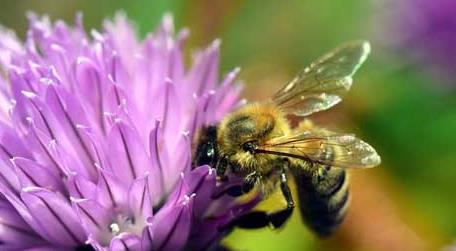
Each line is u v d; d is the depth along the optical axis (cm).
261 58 19
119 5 19
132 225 11
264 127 11
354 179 17
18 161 11
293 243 16
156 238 11
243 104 12
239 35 19
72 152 11
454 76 18
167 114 11
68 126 11
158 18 18
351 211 17
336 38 19
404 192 17
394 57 18
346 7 19
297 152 11
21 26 20
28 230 11
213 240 11
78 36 12
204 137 11
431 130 18
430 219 17
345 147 11
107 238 11
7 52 12
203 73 12
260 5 19
